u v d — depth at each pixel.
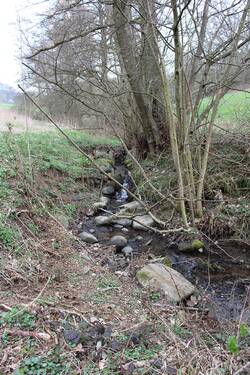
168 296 4.21
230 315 4.03
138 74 8.30
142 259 5.41
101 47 7.99
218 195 6.75
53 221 5.98
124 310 3.81
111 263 5.20
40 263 4.52
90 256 5.26
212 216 6.36
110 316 3.63
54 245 5.15
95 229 6.67
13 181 6.29
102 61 8.12
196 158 6.99
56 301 3.71
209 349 3.13
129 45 7.85
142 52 7.70
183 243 5.94
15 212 5.35
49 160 8.29
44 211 6.08
